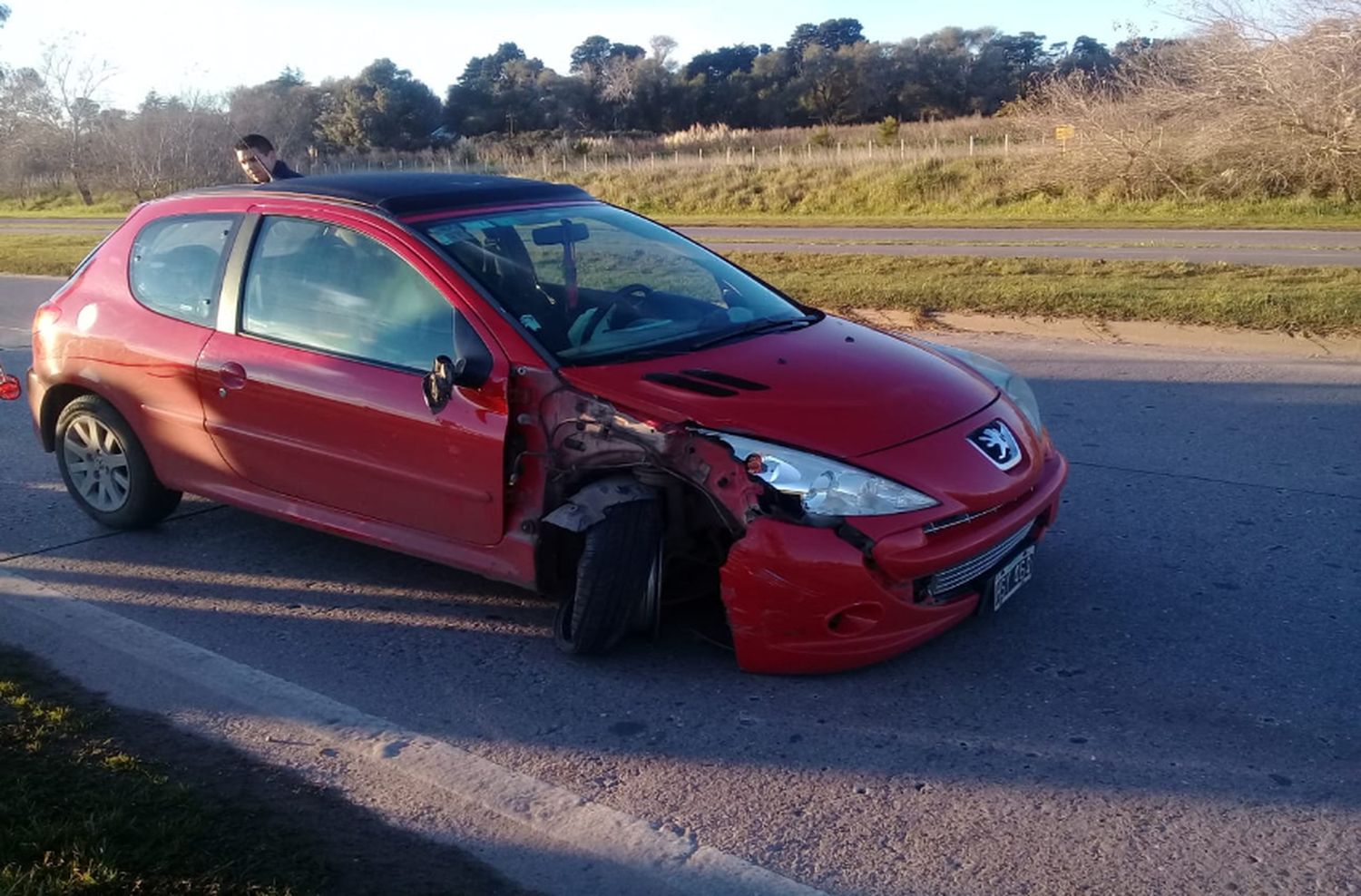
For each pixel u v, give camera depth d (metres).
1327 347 9.68
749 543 4.07
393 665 4.59
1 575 5.55
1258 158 25.67
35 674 4.49
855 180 31.36
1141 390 8.51
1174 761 3.75
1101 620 4.75
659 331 4.84
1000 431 4.52
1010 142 31.33
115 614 5.09
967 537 4.19
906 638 4.19
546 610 5.06
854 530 4.03
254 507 5.43
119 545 5.91
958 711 4.10
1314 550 5.40
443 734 4.06
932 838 3.40
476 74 82.31
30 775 3.63
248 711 4.22
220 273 5.42
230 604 5.18
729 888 3.21
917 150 33.97
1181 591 5.00
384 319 4.87
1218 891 3.13
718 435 4.14
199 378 5.38
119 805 3.45
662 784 3.73
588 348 4.61
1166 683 4.24
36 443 7.88
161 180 41.53
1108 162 27.50
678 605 4.98
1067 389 8.64
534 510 4.50
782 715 4.12
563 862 3.33
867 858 3.33
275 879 3.14
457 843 3.42
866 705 4.16
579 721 4.12
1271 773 3.67
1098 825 3.43
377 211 5.02
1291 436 7.19
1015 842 3.37
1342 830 3.37
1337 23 24.53
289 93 65.44
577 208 5.59
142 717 4.16
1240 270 13.08
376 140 68.31
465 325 4.62
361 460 4.90
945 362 5.02
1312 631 4.60
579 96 80.31
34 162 44.75
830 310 12.20
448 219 5.04
